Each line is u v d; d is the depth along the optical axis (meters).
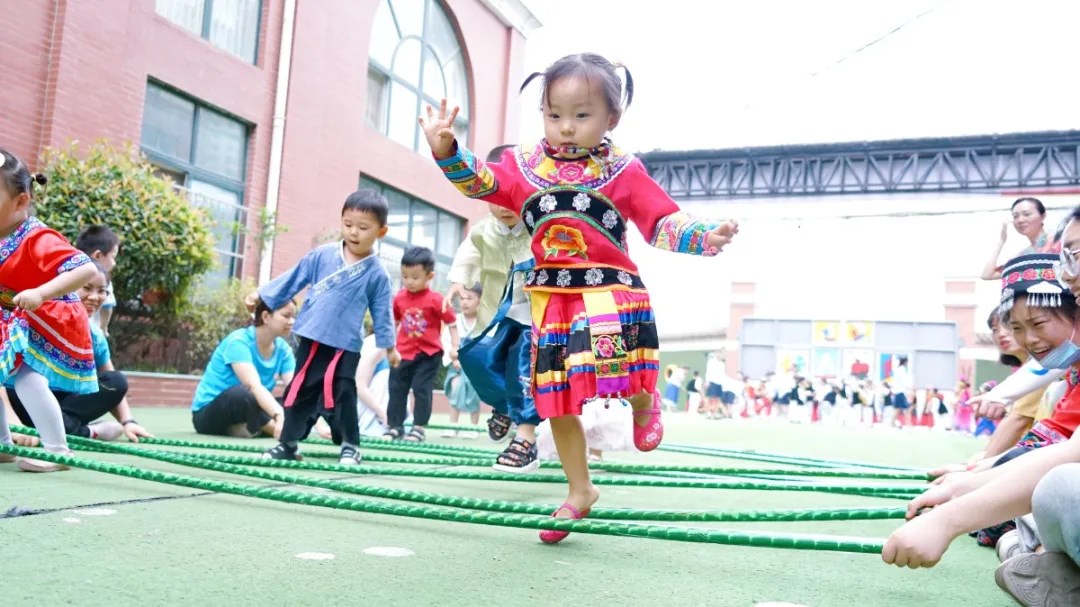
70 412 3.51
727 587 1.59
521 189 2.04
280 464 3.15
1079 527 1.08
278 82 10.02
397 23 12.39
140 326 7.49
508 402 3.55
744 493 3.27
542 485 3.15
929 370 26.69
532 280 2.01
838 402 20.34
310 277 3.49
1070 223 1.73
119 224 6.71
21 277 2.59
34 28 7.43
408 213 12.70
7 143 7.23
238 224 8.80
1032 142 23.56
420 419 5.31
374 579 1.51
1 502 2.12
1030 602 1.18
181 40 8.83
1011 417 2.95
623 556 1.86
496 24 14.51
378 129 12.12
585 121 1.96
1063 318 1.79
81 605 1.24
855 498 3.15
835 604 1.50
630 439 3.54
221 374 4.68
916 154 24.89
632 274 2.00
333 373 3.37
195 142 9.18
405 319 5.27
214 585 1.40
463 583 1.51
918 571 1.83
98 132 7.90
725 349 29.16
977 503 1.19
